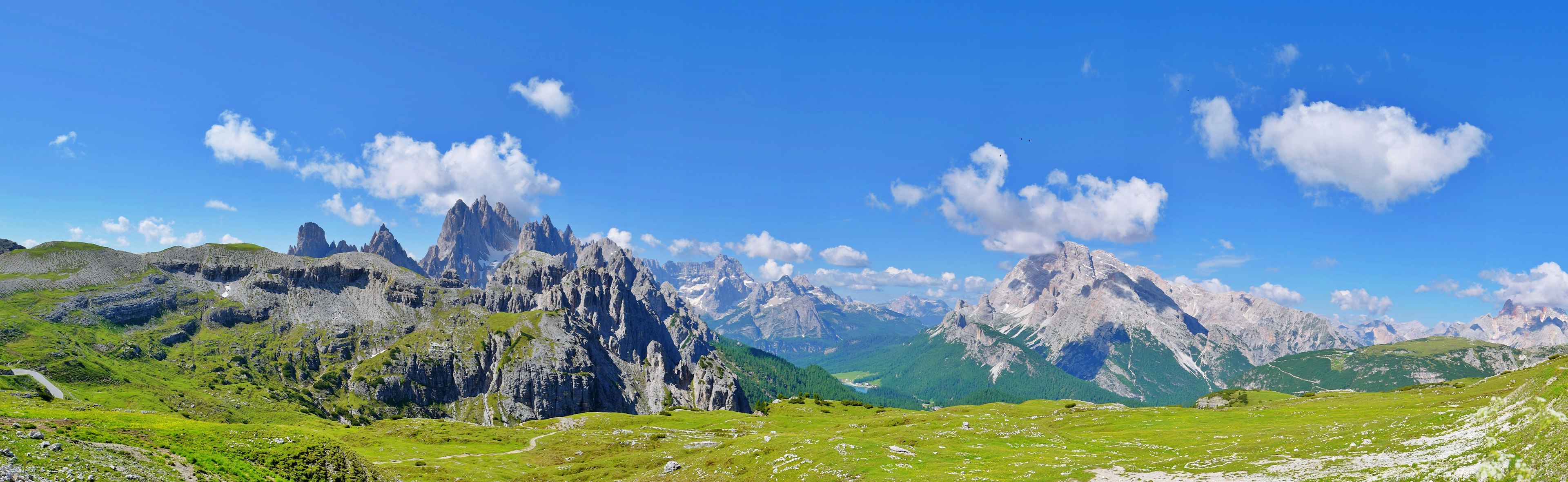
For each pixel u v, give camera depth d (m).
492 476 145.25
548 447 185.62
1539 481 50.16
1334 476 66.44
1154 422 167.38
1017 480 79.06
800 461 97.81
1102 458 93.19
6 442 55.66
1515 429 60.56
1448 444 67.12
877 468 88.62
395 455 166.00
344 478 88.56
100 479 54.22
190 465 70.00
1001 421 134.38
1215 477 73.75
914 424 163.75
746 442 121.31
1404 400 167.12
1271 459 78.38
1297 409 170.38
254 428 95.56
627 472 142.62
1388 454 70.38
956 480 79.31
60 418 75.25
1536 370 148.12
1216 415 171.12
